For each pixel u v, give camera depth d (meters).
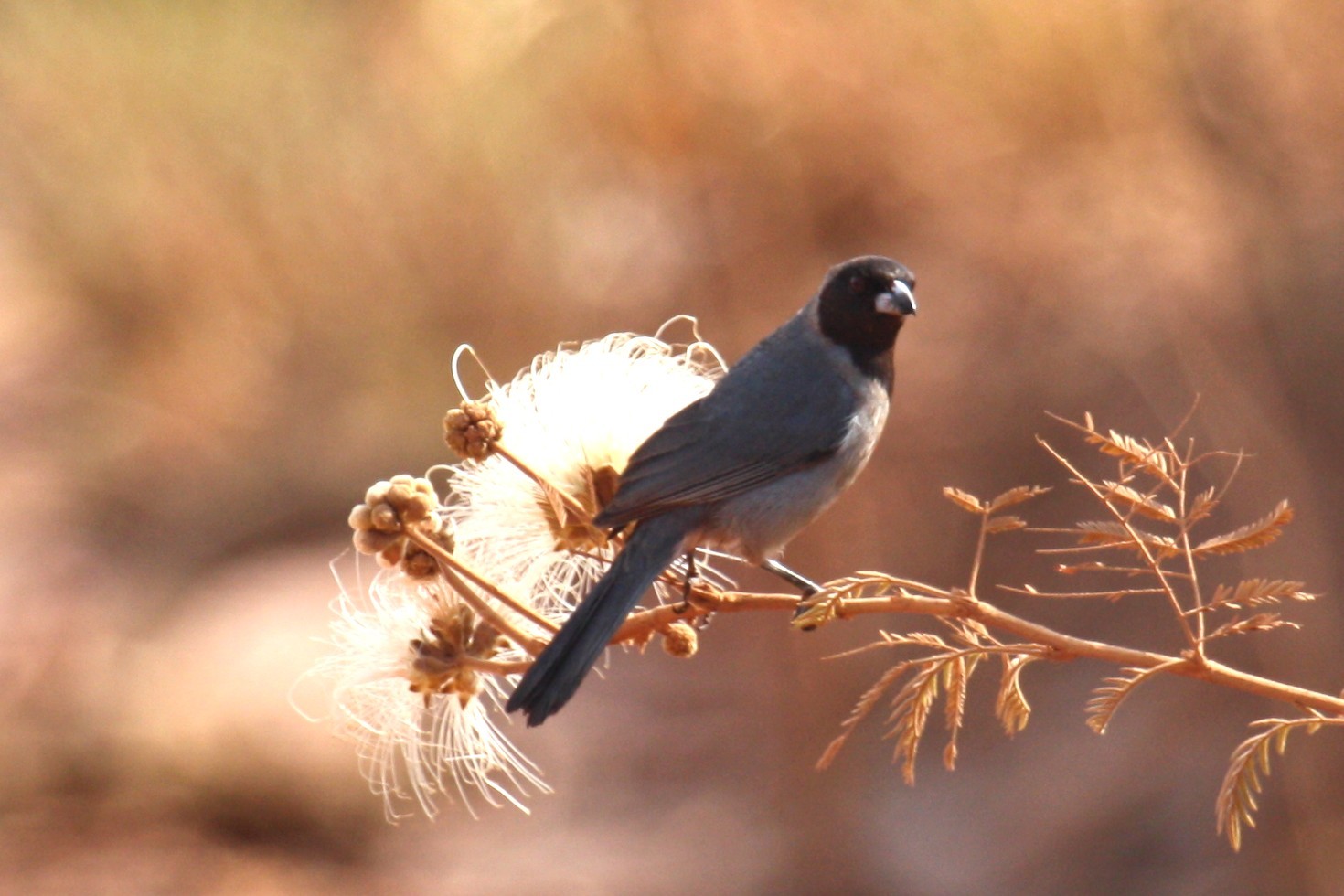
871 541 13.66
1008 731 4.52
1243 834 11.92
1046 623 13.35
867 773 13.68
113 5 19.84
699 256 13.91
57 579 19.47
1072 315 13.49
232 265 19.64
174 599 18.61
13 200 20.69
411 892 14.30
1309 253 12.60
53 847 15.08
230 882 14.52
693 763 15.55
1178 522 4.52
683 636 5.39
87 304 21.11
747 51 13.10
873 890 13.10
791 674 13.91
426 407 18.95
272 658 16.61
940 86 13.01
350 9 18.22
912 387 14.01
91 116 19.73
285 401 20.20
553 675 5.17
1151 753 12.81
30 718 16.62
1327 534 11.83
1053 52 12.78
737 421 6.83
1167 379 12.84
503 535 5.81
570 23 14.98
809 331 7.41
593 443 5.96
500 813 15.46
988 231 13.46
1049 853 12.73
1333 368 12.29
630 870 14.11
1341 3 12.39
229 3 19.16
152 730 15.98
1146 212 13.05
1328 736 11.47
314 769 15.52
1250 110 12.71
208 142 19.05
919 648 13.61
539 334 16.50
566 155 15.45
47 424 21.78
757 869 13.78
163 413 21.11
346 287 18.70
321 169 18.23
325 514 19.50
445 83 16.88
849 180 13.46
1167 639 12.73
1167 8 12.73
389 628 5.38
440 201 16.73
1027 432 13.61
